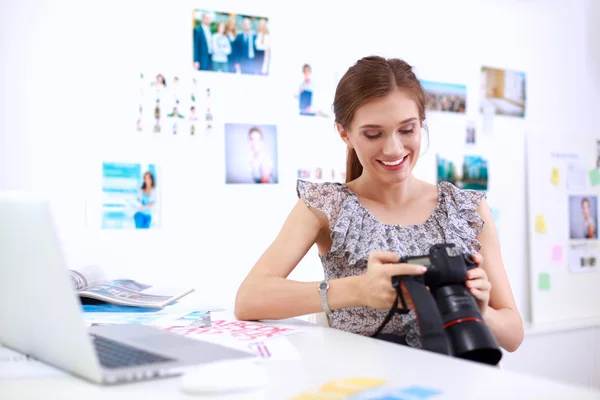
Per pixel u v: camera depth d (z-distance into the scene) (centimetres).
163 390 73
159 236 242
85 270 169
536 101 328
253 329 115
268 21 263
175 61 246
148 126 241
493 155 314
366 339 103
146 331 105
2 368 85
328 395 68
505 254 316
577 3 340
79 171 230
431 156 296
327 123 276
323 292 121
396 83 133
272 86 264
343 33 279
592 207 339
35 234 77
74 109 229
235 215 256
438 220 146
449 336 93
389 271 102
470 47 308
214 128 253
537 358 307
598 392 68
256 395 70
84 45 230
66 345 79
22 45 221
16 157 220
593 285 337
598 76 345
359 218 144
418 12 295
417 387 71
